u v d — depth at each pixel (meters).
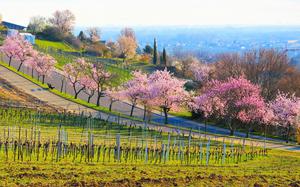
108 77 144.62
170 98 128.12
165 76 138.75
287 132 124.44
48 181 42.91
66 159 59.50
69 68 151.50
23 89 146.75
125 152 66.38
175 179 47.91
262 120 125.69
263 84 163.88
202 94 134.12
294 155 90.19
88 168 52.66
